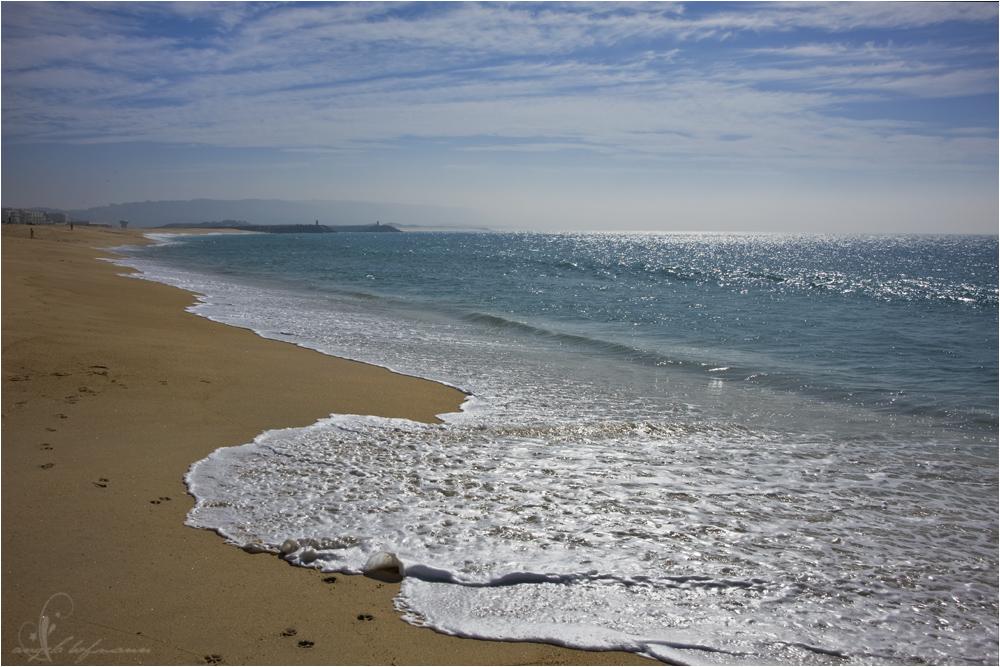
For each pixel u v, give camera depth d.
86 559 4.47
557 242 139.88
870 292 32.41
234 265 44.09
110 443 6.71
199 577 4.34
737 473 6.90
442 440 7.53
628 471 6.80
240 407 8.34
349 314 19.19
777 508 6.00
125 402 8.10
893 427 8.93
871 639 4.08
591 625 4.09
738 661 3.83
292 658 3.61
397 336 15.30
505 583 4.48
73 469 5.98
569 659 3.77
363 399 9.20
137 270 32.28
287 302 21.75
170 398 8.45
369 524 5.23
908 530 5.63
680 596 4.44
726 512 5.85
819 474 6.96
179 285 25.69
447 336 15.70
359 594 4.28
